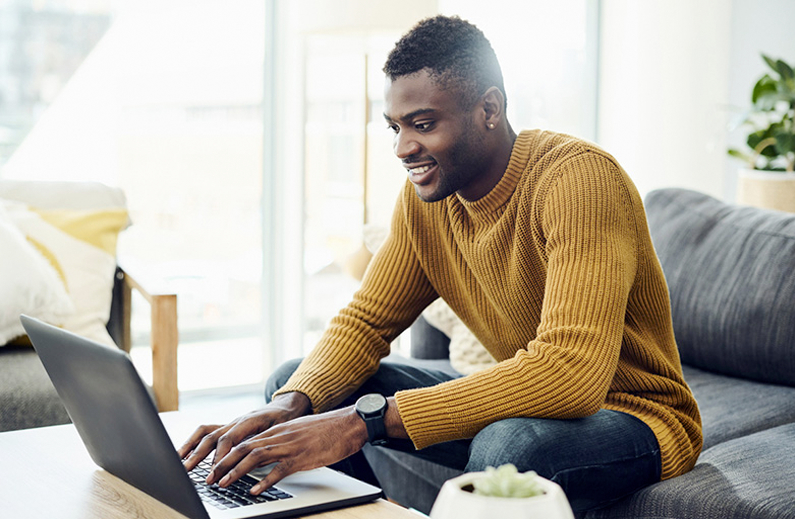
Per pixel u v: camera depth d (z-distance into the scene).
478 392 1.03
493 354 1.38
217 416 2.97
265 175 3.36
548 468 0.97
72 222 2.20
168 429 1.24
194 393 3.23
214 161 3.29
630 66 3.67
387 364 1.40
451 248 1.32
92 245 2.19
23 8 2.94
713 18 3.54
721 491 1.10
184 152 3.25
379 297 1.37
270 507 0.89
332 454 0.99
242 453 0.96
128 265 2.24
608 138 3.89
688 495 1.10
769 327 1.68
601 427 1.07
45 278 2.00
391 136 3.51
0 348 1.98
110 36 3.09
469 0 3.67
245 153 3.33
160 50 3.17
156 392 1.87
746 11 3.93
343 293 3.51
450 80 1.10
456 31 1.12
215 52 3.24
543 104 3.87
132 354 3.21
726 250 1.81
